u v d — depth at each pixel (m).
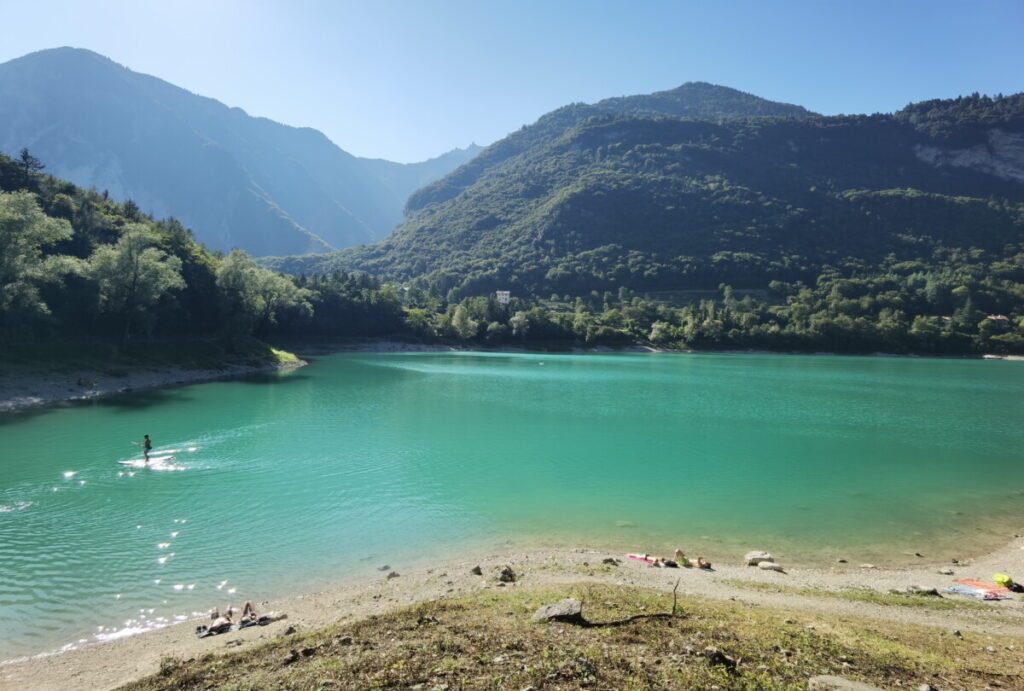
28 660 15.84
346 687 11.22
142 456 41.69
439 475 39.22
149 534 26.75
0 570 22.39
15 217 66.19
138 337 96.12
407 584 21.22
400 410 67.00
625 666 11.88
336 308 190.25
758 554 25.58
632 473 40.88
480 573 22.14
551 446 49.34
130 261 85.62
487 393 85.19
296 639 14.84
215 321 116.12
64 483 34.84
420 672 11.75
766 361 171.12
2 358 67.94
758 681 11.23
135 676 14.62
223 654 14.48
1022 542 28.47
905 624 16.66
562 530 29.16
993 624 17.53
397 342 195.50
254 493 33.84
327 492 34.50
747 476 40.62
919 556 26.39
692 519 31.27
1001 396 91.25
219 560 24.00
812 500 35.19
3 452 42.09
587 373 123.31
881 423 64.81
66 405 63.84
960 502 35.25
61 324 81.88
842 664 12.44
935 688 11.30
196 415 59.78
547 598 17.53
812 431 58.88
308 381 96.25
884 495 36.50
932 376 127.19
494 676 11.41
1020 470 43.75
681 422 62.97
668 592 19.39
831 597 19.67
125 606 19.53
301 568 23.41
